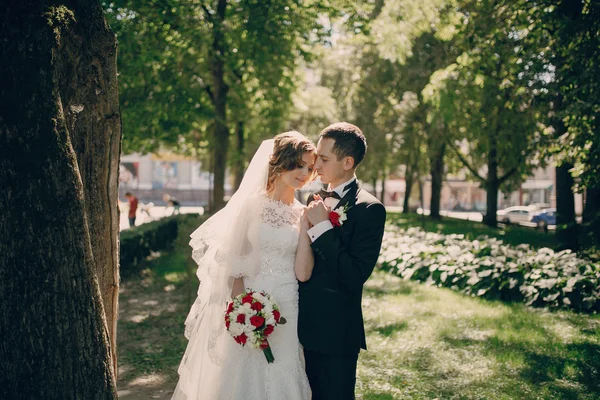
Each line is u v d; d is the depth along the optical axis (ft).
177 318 26.05
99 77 9.76
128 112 42.22
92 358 8.50
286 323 10.27
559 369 17.31
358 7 35.70
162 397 16.06
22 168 8.01
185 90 42.47
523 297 28.09
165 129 45.09
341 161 10.24
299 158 10.36
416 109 74.43
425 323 23.57
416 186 189.47
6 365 8.15
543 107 38.17
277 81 43.29
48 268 8.08
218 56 38.27
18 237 8.01
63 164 8.25
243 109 50.14
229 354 10.37
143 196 194.70
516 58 35.06
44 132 8.13
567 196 41.11
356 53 80.94
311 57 41.70
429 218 100.37
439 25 36.60
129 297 31.48
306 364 10.52
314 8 35.70
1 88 8.08
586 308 25.67
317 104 61.46
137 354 20.49
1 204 8.05
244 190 10.56
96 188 10.00
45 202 8.06
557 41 30.89
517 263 29.63
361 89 87.40
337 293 10.09
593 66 27.30
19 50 8.16
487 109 54.85
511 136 57.36
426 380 16.61
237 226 10.36
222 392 10.30
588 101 27.12
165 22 34.19
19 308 8.06
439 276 33.42
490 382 16.29
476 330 22.24
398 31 35.88
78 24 9.33
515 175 83.71
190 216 72.33
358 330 10.36
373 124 87.40
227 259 10.32
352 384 10.31
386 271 39.14
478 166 92.43
